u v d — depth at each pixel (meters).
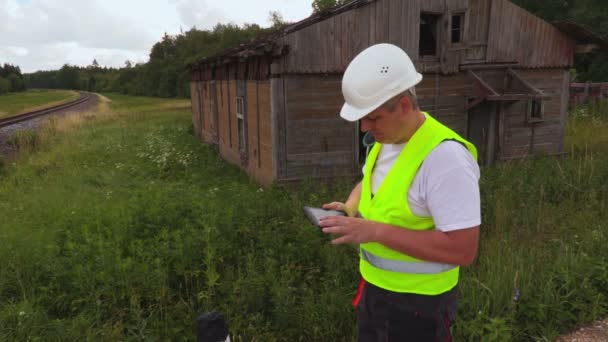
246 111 10.16
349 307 3.68
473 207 1.62
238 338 3.54
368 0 8.00
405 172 1.73
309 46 7.90
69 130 20.77
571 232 5.38
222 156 13.65
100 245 4.61
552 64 9.97
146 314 3.82
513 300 3.51
